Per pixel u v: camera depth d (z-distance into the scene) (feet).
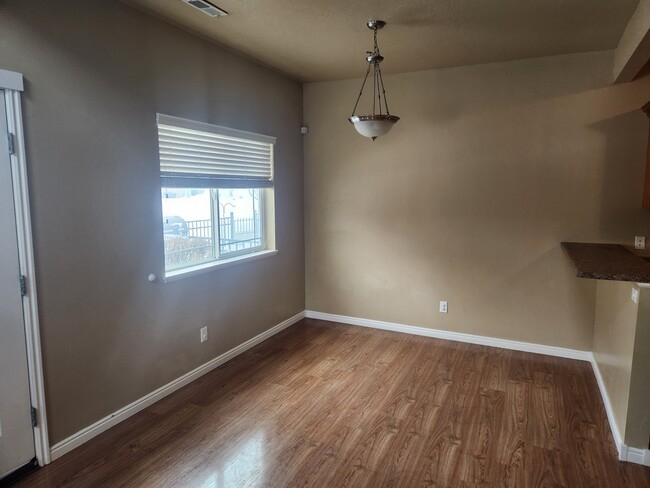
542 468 7.81
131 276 9.44
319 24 9.93
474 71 13.15
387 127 10.09
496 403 10.16
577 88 12.04
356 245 15.64
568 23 9.75
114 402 9.20
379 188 14.97
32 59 7.30
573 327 12.80
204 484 7.39
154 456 8.17
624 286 8.74
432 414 9.68
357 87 14.90
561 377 11.55
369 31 10.34
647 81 11.38
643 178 11.67
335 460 8.05
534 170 12.75
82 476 7.59
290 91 15.06
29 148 7.34
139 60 9.32
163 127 10.12
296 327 15.76
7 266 7.16
